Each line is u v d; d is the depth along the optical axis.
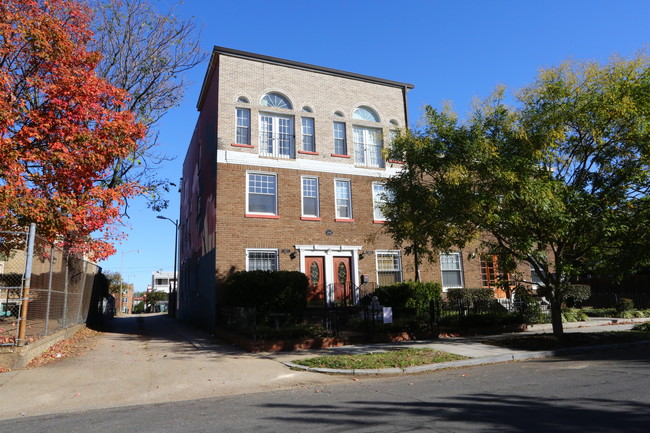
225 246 17.23
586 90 11.65
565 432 5.00
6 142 10.78
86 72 12.84
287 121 19.50
